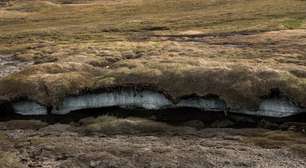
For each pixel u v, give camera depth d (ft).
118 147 156.25
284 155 148.56
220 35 334.03
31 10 561.84
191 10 469.57
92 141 166.30
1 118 205.05
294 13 393.29
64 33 379.96
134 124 180.55
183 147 156.35
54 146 159.74
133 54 272.10
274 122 184.14
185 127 179.32
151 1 551.18
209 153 149.48
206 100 196.44
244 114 190.29
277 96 188.96
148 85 204.74
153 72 210.59
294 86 188.55
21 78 219.20
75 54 276.82
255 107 188.65
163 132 176.14
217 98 194.59
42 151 156.15
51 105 205.57
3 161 146.92
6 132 183.01
